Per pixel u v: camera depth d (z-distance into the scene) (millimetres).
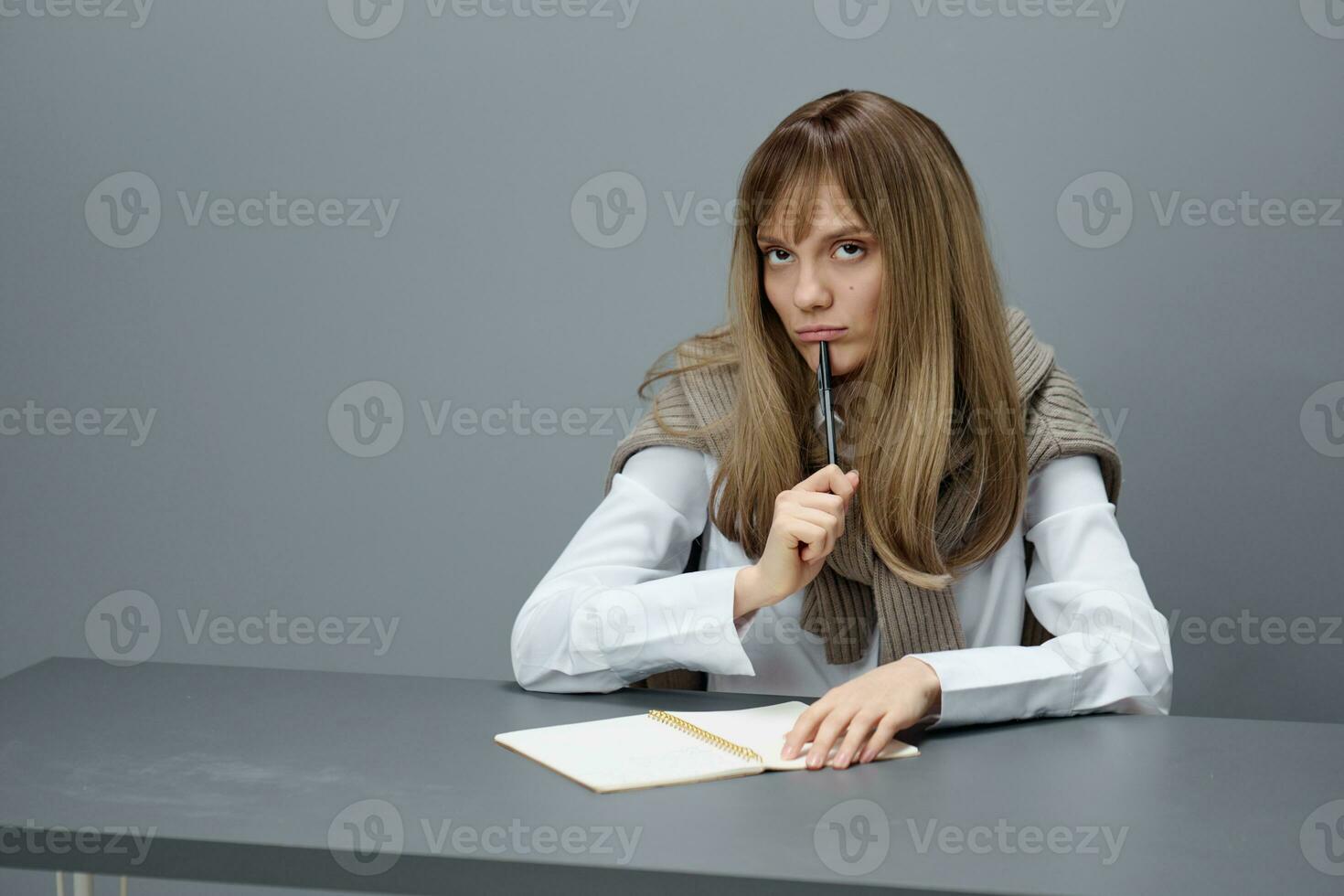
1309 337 1967
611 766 1050
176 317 2248
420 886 881
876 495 1357
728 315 1479
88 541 2312
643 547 1457
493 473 2195
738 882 837
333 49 2152
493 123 2131
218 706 1242
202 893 2104
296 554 2262
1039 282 2016
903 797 994
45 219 2260
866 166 1305
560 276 2139
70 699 1259
